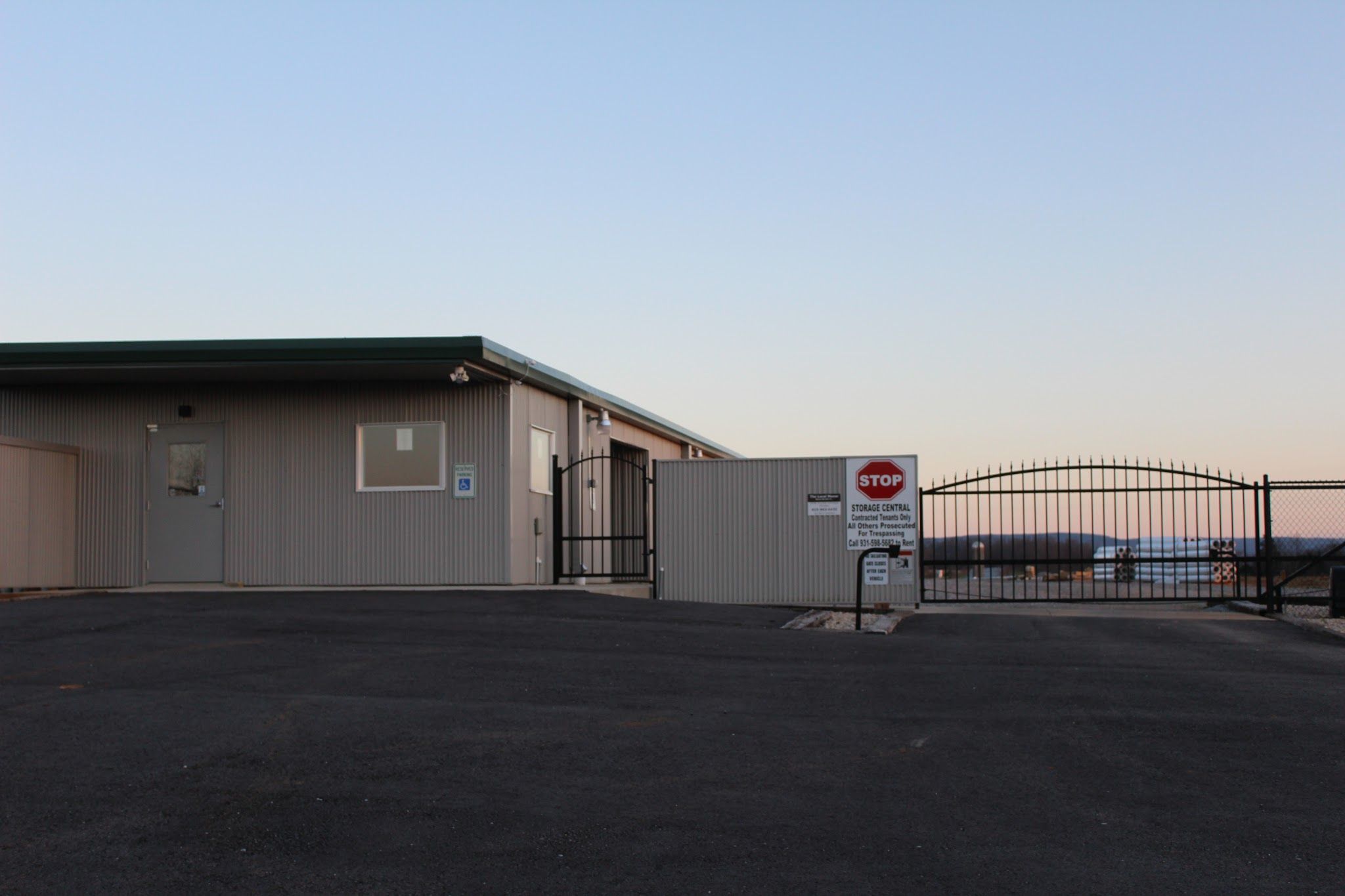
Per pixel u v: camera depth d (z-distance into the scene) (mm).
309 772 6285
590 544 21453
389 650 10836
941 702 8766
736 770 6570
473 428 17578
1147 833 5500
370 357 15672
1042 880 4840
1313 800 6113
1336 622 15148
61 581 17531
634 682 9383
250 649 10719
